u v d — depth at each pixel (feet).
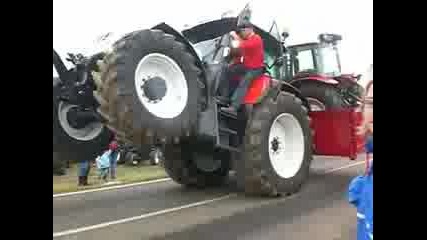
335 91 30.14
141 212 20.88
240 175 22.82
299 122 24.45
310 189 25.63
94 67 21.22
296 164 24.22
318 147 28.17
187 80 20.07
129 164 46.09
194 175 27.20
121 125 18.20
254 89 22.77
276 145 23.62
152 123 18.49
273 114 22.80
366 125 5.91
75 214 20.59
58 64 20.95
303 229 17.02
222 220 18.74
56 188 29.60
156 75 19.38
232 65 22.95
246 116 23.17
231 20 24.34
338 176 30.63
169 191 27.30
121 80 17.99
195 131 20.62
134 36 18.65
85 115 21.98
